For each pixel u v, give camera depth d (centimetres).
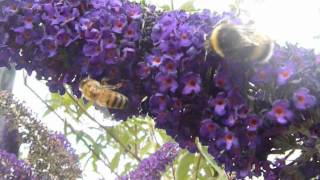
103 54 12
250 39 11
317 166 11
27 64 13
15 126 15
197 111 12
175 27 11
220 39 11
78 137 20
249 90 11
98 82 12
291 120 11
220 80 11
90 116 20
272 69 11
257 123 11
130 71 12
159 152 16
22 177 14
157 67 11
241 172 11
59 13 12
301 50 11
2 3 13
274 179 11
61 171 15
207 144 11
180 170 19
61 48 12
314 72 11
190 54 11
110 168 20
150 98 11
